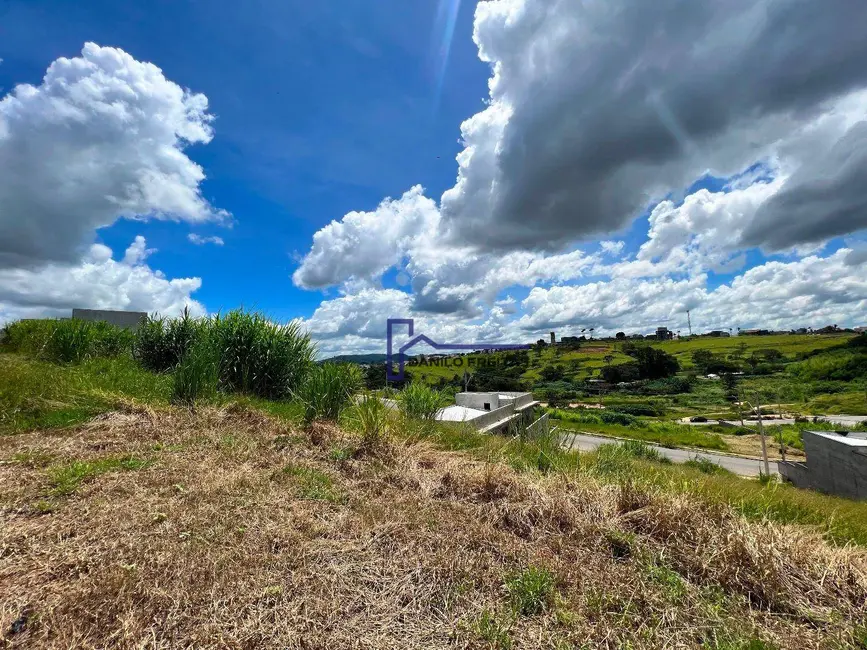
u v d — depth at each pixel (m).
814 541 2.89
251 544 2.35
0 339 11.10
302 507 2.98
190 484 3.13
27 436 3.98
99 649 1.54
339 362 6.39
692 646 1.85
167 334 9.33
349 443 4.68
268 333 7.91
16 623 1.62
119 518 2.50
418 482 3.78
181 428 4.61
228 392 7.16
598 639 1.84
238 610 1.79
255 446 4.26
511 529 3.00
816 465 22.81
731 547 2.55
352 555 2.37
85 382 5.74
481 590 2.14
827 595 2.29
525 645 1.76
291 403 7.20
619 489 3.52
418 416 8.20
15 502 2.62
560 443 6.34
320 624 1.78
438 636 1.79
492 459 4.75
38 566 1.98
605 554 2.66
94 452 3.65
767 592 2.28
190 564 2.06
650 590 2.21
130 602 1.74
